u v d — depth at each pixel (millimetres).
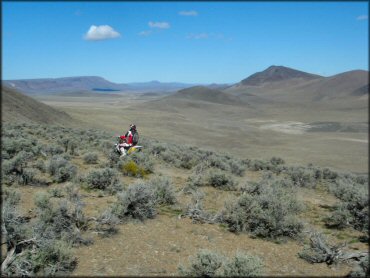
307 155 73188
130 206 11492
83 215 9961
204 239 10156
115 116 123688
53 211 9586
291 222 11094
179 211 12773
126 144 20750
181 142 82250
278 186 17969
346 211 13188
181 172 21891
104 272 7562
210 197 15469
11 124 43062
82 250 8586
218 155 34500
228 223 11805
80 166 19484
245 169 27031
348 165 62031
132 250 8844
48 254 7457
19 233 7797
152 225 10930
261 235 11023
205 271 7391
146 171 19562
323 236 10531
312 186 22703
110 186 14398
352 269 8727
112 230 10031
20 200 12148
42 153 21969
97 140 33938
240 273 7211
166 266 8086
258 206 11461
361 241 11469
